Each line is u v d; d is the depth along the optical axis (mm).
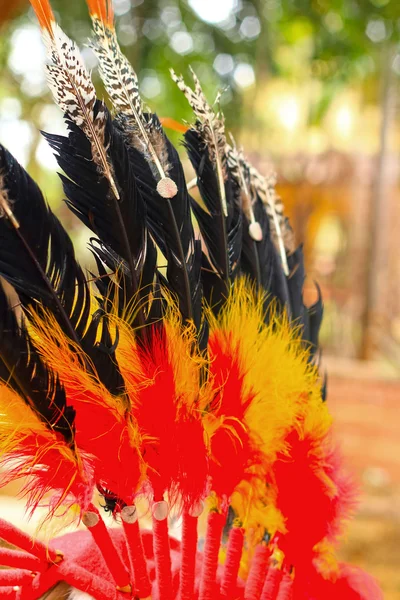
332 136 4926
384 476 2961
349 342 4867
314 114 4398
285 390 782
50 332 690
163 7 3559
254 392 759
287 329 822
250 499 773
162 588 722
